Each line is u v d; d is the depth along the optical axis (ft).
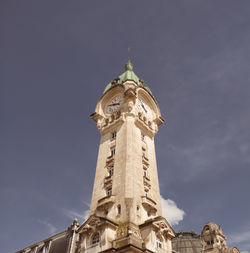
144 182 165.89
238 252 228.84
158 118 215.72
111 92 220.43
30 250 222.89
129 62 265.54
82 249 139.03
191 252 259.80
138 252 123.75
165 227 144.05
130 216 138.31
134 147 174.91
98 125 209.67
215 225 253.24
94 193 169.07
